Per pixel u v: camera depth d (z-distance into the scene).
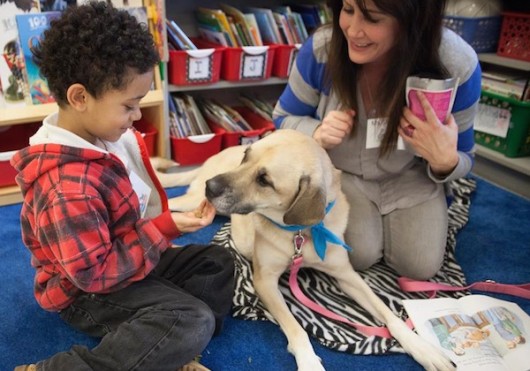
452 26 2.56
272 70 2.58
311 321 1.52
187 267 1.45
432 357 1.34
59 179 1.09
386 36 1.35
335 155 1.77
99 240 1.10
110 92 1.09
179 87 2.37
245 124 2.63
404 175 1.78
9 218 2.04
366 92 1.60
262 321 1.53
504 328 1.47
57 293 1.28
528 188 2.45
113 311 1.27
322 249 1.49
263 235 1.56
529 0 2.50
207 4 2.75
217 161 2.07
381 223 1.79
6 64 2.09
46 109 2.13
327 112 1.73
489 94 2.51
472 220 2.18
